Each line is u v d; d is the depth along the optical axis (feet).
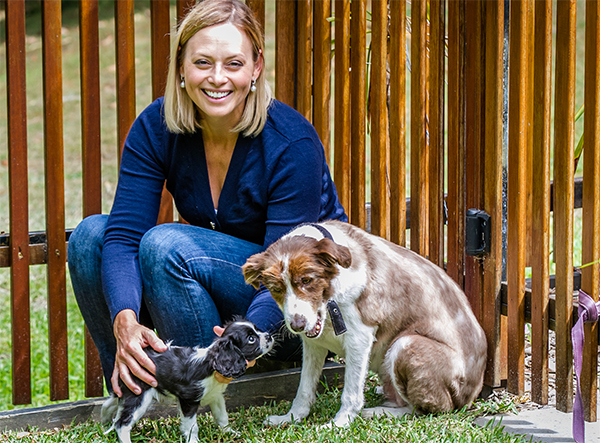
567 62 11.10
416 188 13.17
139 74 43.88
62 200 12.93
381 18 12.99
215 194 11.79
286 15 13.64
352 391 11.48
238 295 11.46
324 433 10.96
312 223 11.38
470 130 12.64
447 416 11.64
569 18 10.99
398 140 13.14
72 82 43.34
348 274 11.02
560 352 11.80
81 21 12.59
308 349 11.86
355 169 13.65
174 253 10.97
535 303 12.01
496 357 12.76
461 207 12.96
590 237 11.39
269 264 10.49
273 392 12.88
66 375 13.38
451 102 12.80
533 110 11.61
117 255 11.23
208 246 11.27
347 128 13.60
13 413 11.70
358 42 13.19
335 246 10.43
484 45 12.17
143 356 10.16
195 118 11.42
